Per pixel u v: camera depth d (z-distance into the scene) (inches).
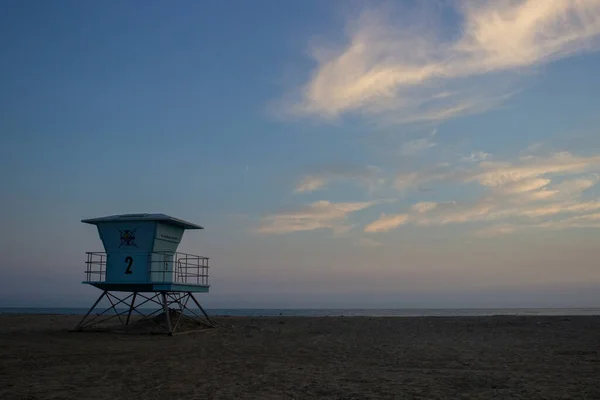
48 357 698.2
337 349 820.0
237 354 754.2
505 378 550.6
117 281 1005.2
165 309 1040.8
